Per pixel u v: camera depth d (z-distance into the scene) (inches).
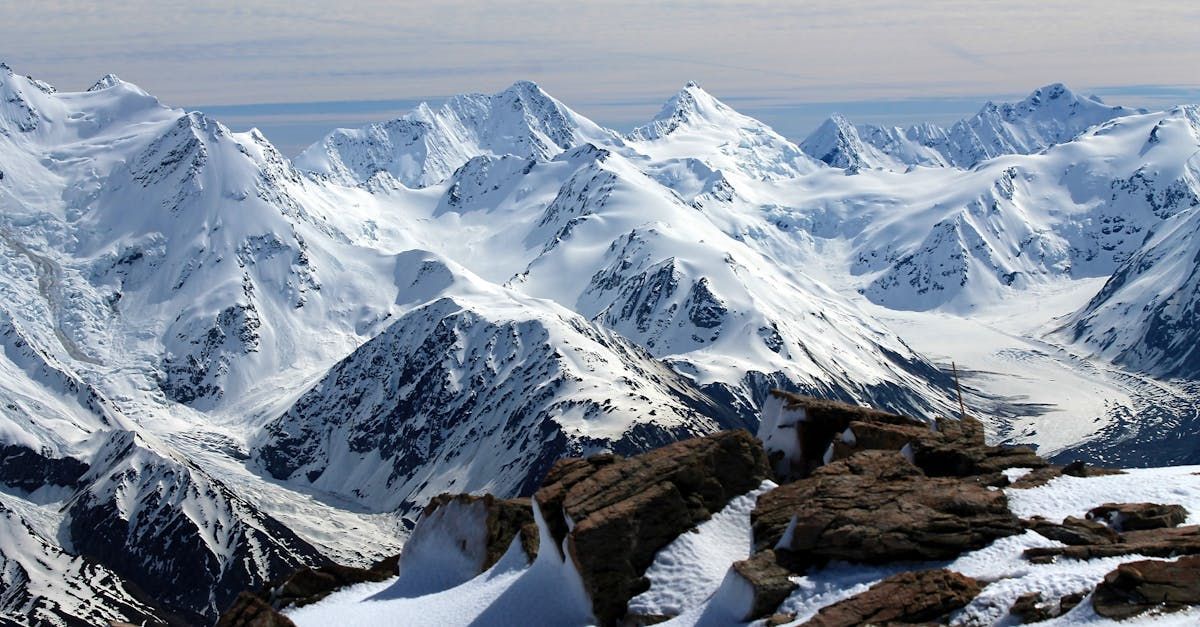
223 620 2287.2
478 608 2316.7
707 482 2354.8
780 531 2144.4
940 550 1993.1
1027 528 2042.3
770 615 1935.3
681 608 2085.4
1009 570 1895.9
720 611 1999.3
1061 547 1945.1
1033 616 1747.0
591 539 2199.8
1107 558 1904.5
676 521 2265.0
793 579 1984.5
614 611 2155.5
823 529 2037.4
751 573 1989.4
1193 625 1633.9
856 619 1804.9
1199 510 2133.4
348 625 2429.9
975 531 2017.7
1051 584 1806.1
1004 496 2167.8
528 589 2308.1
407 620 2374.5
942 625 1784.0
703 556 2199.8
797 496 2251.5
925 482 2188.7
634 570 2201.0
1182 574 1731.1
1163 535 1982.0
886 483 2198.6
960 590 1850.4
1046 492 2274.9
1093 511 2126.0
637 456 2421.3
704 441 2438.5
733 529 2279.8
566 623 2197.3
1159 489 2245.3
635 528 2229.3
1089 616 1707.7
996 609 1788.9
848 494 2150.6
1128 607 1697.8
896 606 1820.9
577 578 2198.6
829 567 2011.6
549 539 2317.9
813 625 1803.6
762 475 2406.5
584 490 2319.1
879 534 2004.2
